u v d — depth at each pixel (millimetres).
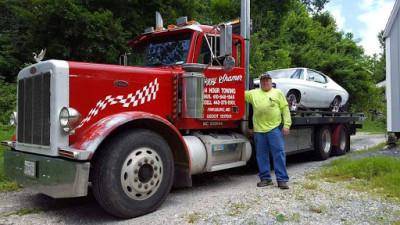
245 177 6664
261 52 19594
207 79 5379
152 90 4832
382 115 22531
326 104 9719
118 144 3975
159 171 4352
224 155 5703
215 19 19484
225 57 5062
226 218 3879
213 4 20016
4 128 10398
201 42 5375
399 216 3885
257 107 5578
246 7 6344
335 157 9359
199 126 5449
